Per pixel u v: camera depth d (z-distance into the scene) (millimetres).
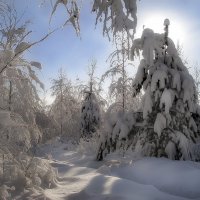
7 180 5789
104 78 16219
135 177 8828
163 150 10961
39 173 6391
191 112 11453
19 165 6008
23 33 4949
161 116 10836
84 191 5750
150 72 11375
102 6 3352
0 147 5457
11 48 5059
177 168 8898
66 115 32094
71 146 22406
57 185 6375
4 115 5023
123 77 15820
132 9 3258
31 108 5914
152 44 10891
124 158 11602
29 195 5402
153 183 8219
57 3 3182
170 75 11203
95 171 8617
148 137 11344
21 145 6062
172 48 11516
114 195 5539
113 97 16344
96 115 28469
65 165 9023
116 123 12016
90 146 17281
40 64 5445
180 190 7582
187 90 11016
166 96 10602
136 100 16594
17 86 5434
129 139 11922
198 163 9766
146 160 10078
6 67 5039
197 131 12000
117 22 3260
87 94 29203
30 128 6168
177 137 10766
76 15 3312
